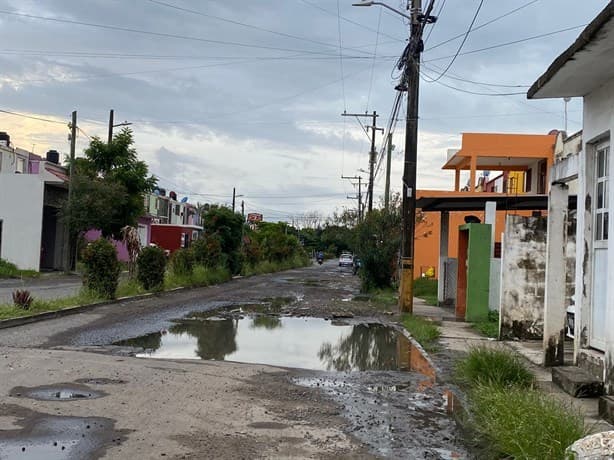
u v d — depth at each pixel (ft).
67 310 53.06
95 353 35.32
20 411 22.08
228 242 122.11
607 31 22.13
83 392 25.30
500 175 152.87
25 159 147.33
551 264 35.17
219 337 45.44
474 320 57.00
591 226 30.04
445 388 30.17
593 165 30.25
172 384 27.73
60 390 25.44
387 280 94.07
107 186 112.27
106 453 18.30
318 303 75.82
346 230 106.73
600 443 14.52
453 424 23.71
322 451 19.77
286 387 28.89
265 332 49.39
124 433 20.27
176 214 230.27
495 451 19.60
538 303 46.03
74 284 87.92
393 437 21.81
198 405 24.40
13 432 19.79
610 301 25.17
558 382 28.99
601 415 23.35
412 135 61.82
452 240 122.52
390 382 31.45
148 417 22.29
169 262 98.43
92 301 59.72
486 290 57.16
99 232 138.51
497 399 21.62
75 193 111.14
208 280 102.42
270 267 174.60
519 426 18.69
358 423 23.39
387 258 93.30
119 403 23.91
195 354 37.73
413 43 60.29
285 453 19.31
